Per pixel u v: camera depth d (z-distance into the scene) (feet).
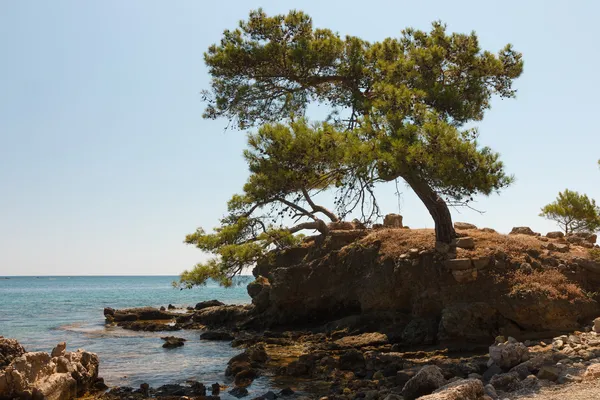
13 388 46.50
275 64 82.53
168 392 53.47
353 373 59.36
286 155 69.41
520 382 41.19
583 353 48.80
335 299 94.02
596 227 127.13
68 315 163.22
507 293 69.51
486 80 84.74
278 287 99.55
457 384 37.68
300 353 75.56
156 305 222.69
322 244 101.35
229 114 88.69
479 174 64.08
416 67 79.15
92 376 56.49
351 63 82.02
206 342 95.86
